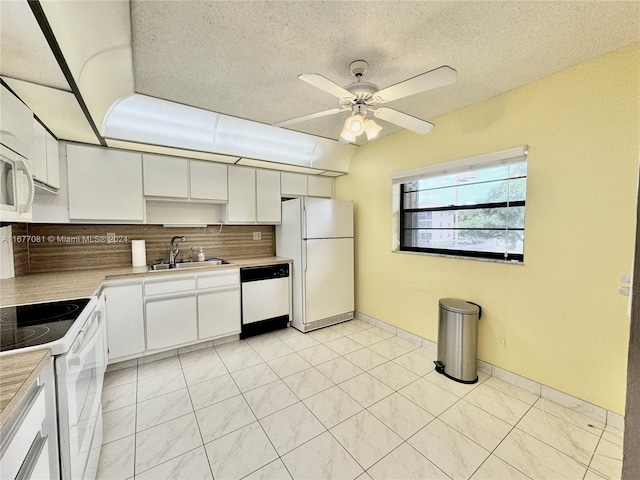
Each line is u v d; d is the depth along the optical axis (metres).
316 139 3.39
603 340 1.82
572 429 1.77
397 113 1.84
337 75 1.98
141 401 2.07
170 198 2.87
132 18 1.40
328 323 3.57
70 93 1.54
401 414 1.92
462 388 2.23
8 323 1.22
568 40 1.62
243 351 2.89
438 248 2.93
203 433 1.75
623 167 1.71
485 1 1.32
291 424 1.83
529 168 2.12
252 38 1.58
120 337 2.45
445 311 2.40
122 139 2.36
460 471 1.48
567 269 1.96
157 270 2.66
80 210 2.44
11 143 1.35
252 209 3.42
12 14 0.94
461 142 2.55
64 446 1.01
